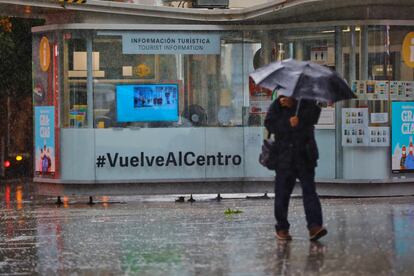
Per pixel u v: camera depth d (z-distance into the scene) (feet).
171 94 66.03
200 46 66.08
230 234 42.80
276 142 38.52
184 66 66.13
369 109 63.67
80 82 65.72
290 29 65.41
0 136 119.44
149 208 60.90
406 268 32.14
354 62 63.82
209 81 66.28
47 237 45.34
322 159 64.59
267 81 37.93
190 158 66.23
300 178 38.47
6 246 42.37
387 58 63.77
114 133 65.72
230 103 66.44
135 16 65.36
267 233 42.60
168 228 46.73
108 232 46.21
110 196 71.15
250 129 66.39
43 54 67.31
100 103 65.67
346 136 63.77
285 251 36.27
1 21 106.32
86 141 65.57
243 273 32.12
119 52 65.51
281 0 61.62
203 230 45.01
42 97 67.56
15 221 54.34
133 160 65.92
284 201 38.78
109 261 36.37
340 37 64.13
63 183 66.13
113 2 64.28
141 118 65.92
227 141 66.44
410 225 43.57
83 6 63.72
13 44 108.27
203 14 65.10
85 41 65.46
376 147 63.62
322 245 37.47
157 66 65.92
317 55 64.90
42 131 67.62
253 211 55.42
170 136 66.08
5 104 119.55
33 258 38.27
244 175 66.54
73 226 50.03
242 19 64.90
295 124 37.78
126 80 65.72
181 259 35.83
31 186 101.60
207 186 66.69
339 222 45.14
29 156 123.24
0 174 119.44
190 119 66.18
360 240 38.63
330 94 37.32
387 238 39.11
